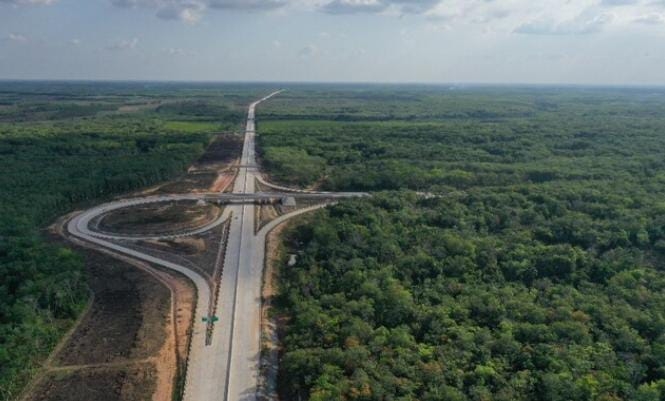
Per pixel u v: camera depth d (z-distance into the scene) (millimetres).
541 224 122875
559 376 62719
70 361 76250
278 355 78188
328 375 65688
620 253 105250
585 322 77375
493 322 78750
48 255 99125
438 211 133000
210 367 74688
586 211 131000
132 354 77562
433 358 68625
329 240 114500
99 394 69125
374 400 60219
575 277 95500
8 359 70938
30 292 85812
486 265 99375
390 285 90000
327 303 87375
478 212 131000
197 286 99750
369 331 75500
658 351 69312
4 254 99312
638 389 61688
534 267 97562
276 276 105875
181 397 68562
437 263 98375
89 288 98562
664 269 101125
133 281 101625
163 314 89000
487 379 63938
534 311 79625
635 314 79188
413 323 78562
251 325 86188
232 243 121875
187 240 122938
